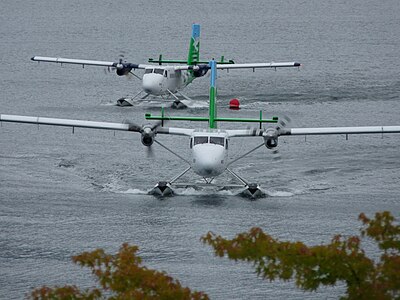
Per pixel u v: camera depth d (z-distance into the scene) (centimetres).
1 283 15788
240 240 9744
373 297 9450
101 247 17725
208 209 19975
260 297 15300
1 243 17850
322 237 18325
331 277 9638
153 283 9281
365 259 9575
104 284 9556
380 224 9862
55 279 16012
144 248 17688
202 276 16225
